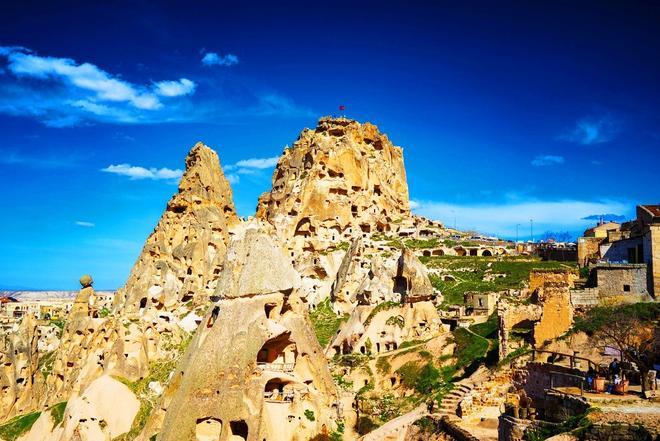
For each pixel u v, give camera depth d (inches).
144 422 3004.4
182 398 2507.4
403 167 7839.6
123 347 3321.9
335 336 3941.9
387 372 3267.7
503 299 3048.7
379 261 4601.4
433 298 3789.4
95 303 4259.4
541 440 1647.4
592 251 4463.6
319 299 5152.6
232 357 2568.9
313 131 7071.9
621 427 1503.4
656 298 2674.7
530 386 2162.9
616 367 2014.0
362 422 2866.6
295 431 2568.9
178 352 3518.7
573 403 1700.3
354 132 7126.0
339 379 3272.6
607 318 2381.9
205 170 6028.5
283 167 7007.9
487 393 2352.4
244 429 2496.3
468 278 5039.4
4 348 4084.6
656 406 1604.3
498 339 2854.3
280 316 2819.9
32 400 4060.0
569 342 2428.6
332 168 6496.1
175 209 5871.1
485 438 2005.4
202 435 2468.0
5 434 3390.7
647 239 2787.9
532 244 6407.5
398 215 7086.6
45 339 5182.1
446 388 2687.0
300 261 5575.8
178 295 5403.5
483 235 6973.4
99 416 3021.7
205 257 5625.0
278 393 2635.3
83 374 3376.0
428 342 3304.6
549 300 2532.0
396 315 3676.2
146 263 5605.3
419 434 2354.8
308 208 6230.3
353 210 6471.5
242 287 2728.8
